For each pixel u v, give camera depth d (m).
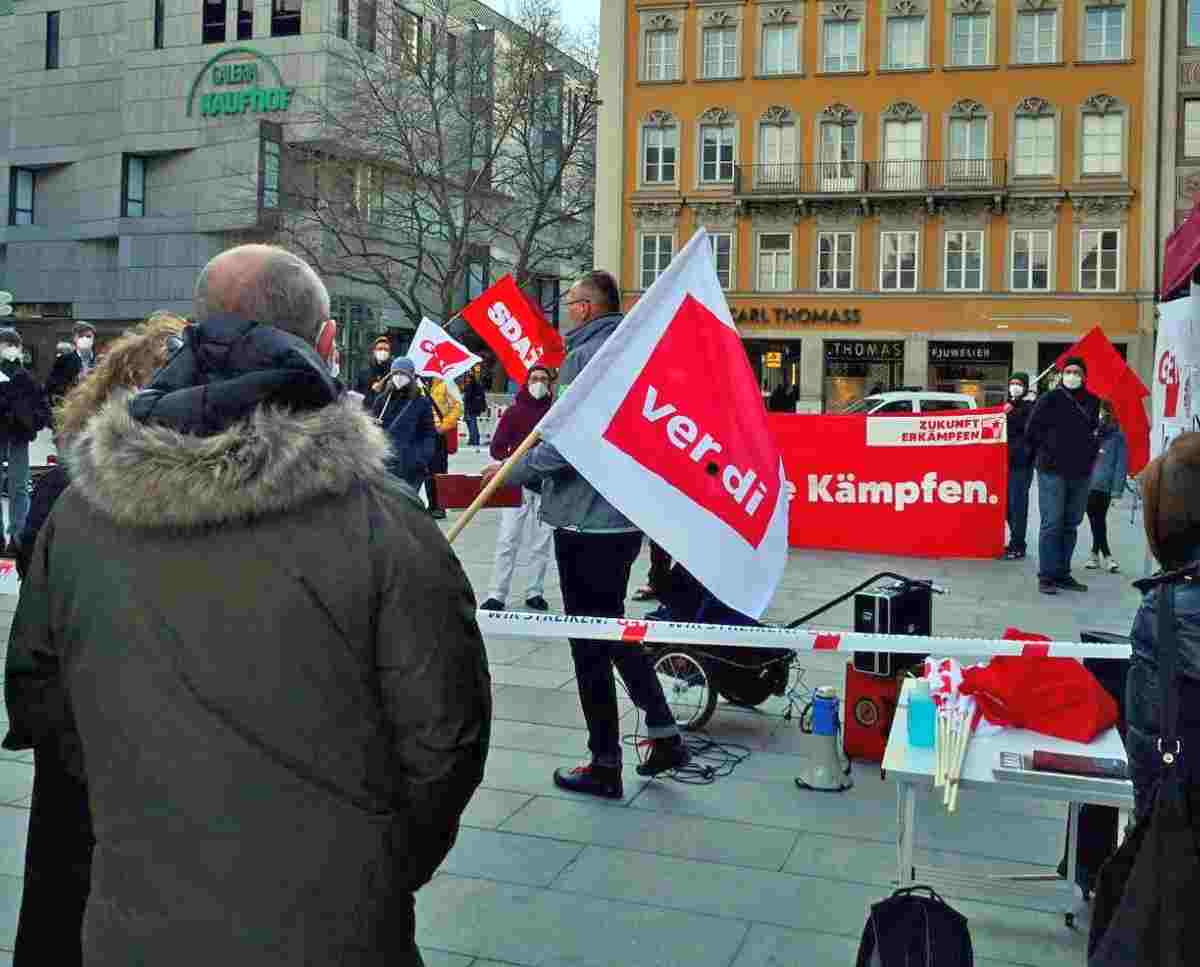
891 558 12.30
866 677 5.58
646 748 5.65
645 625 4.62
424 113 41.28
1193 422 6.94
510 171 51.41
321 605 1.89
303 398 1.98
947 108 41.78
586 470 4.16
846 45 42.50
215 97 53.72
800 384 43.59
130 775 1.88
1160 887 2.57
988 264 41.88
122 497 1.89
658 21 43.72
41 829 2.74
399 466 10.91
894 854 4.48
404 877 1.97
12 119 59.09
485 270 46.84
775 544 4.56
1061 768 3.63
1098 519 12.20
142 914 1.84
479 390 31.47
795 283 43.34
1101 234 40.97
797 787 5.21
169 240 55.22
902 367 42.72
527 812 4.86
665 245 44.34
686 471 4.33
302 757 1.87
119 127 56.06
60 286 58.66
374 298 52.56
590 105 42.22
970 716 4.04
